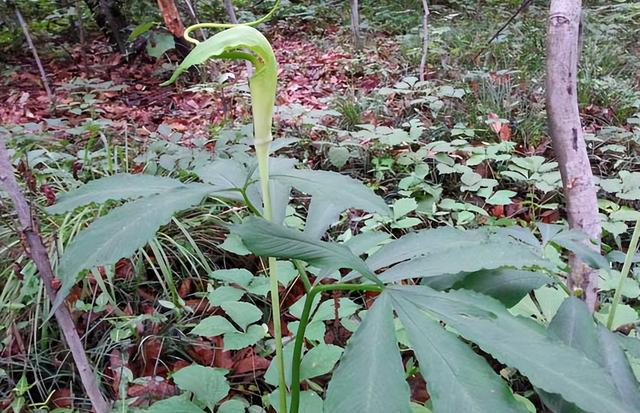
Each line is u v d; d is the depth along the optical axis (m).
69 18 7.00
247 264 2.53
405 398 0.79
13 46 6.59
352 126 3.83
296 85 5.16
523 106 3.90
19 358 1.94
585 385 0.79
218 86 4.09
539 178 2.87
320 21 8.26
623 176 2.83
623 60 4.96
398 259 1.10
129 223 0.98
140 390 1.81
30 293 2.05
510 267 1.32
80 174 2.98
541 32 5.61
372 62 5.59
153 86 5.68
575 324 1.14
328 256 0.89
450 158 3.14
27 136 3.32
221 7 7.23
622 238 2.66
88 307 2.04
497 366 1.88
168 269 2.25
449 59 5.22
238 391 1.89
